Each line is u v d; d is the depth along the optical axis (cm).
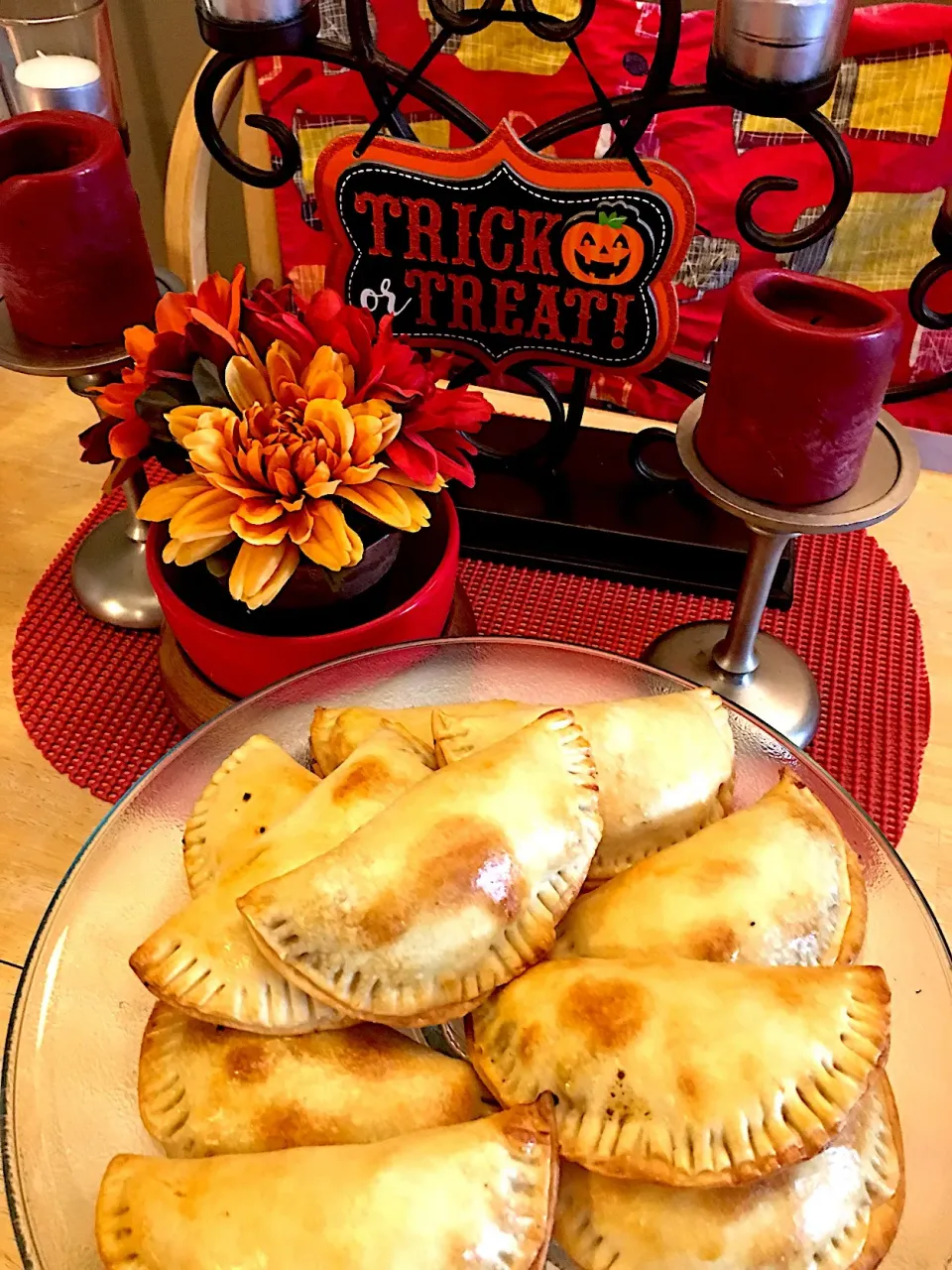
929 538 60
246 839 35
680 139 65
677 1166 28
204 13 43
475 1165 28
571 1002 30
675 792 36
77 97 54
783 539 44
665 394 77
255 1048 31
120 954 36
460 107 46
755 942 32
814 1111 28
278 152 72
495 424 62
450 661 42
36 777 47
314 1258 26
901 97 61
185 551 38
